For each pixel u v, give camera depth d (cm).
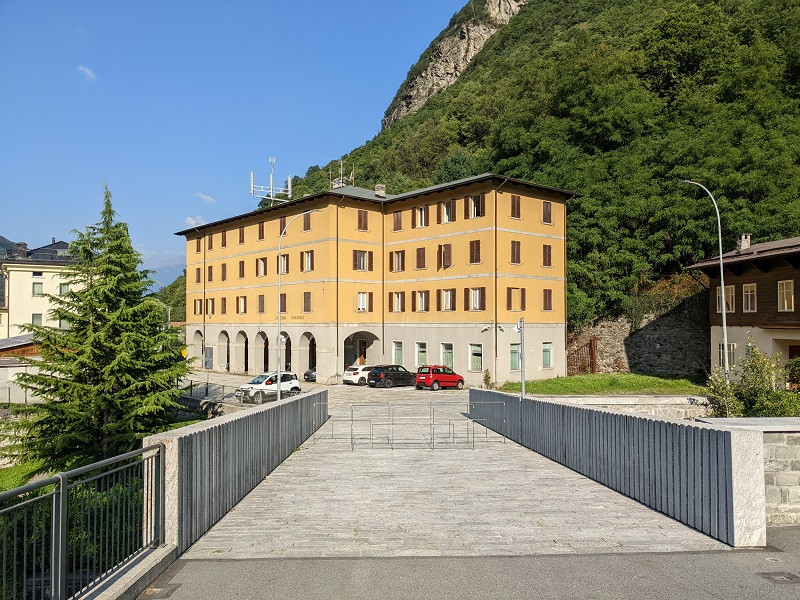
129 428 2295
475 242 4250
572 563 745
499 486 1214
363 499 1102
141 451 723
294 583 680
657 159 5134
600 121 5447
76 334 2428
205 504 891
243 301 5653
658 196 4894
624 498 1103
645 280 4884
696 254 4612
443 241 4491
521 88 7625
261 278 5416
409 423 2395
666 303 4588
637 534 866
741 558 759
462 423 2386
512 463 1491
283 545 822
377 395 3741
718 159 4612
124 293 2520
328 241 4669
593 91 5653
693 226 4534
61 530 559
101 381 2416
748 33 6594
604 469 1221
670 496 962
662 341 4572
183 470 796
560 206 4653
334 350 4653
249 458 1173
